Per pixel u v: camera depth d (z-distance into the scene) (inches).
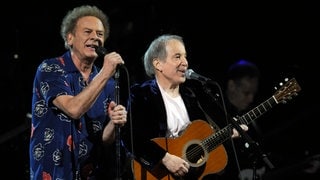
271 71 672.4
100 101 347.6
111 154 344.5
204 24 674.2
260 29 680.4
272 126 630.5
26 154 500.4
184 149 401.7
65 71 343.3
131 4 659.4
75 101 316.5
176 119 405.4
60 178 327.0
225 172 487.2
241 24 681.6
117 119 311.1
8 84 614.5
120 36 659.4
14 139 505.4
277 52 675.4
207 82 385.4
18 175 500.4
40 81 338.0
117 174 313.6
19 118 602.2
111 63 317.1
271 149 602.2
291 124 612.1
